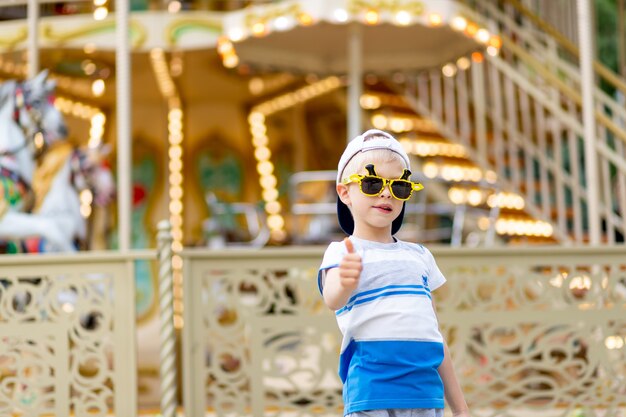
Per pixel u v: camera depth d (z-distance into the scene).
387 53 8.40
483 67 9.87
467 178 8.63
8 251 7.27
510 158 9.00
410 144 8.78
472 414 5.36
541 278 5.41
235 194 10.12
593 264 5.44
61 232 7.07
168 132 10.12
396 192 3.20
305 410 5.28
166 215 9.91
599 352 5.41
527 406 5.39
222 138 10.20
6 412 5.16
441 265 5.38
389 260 3.21
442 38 7.98
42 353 5.18
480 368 5.38
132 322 5.16
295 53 8.12
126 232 6.09
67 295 6.20
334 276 3.12
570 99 8.73
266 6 7.11
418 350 3.12
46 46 7.77
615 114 8.80
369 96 9.39
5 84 7.24
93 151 7.79
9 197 7.01
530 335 5.39
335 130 10.74
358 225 3.30
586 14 6.64
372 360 3.11
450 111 9.40
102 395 5.14
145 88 9.55
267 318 5.27
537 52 9.55
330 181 9.15
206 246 9.05
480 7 9.62
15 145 7.14
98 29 7.77
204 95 9.95
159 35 7.79
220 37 7.62
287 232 10.02
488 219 8.10
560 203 8.41
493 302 5.39
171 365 5.06
